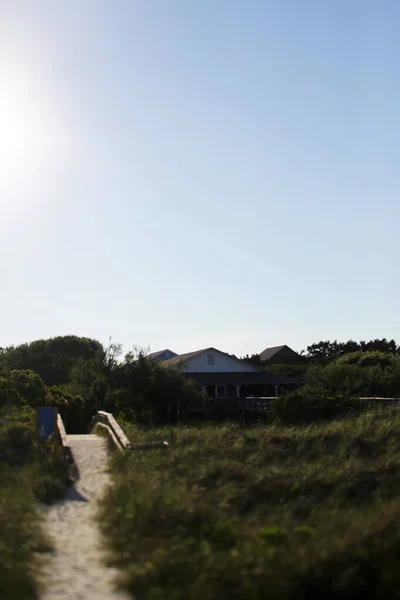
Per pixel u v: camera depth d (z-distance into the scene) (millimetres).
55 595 8117
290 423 27734
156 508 11719
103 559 9531
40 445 17828
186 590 8289
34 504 12633
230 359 54344
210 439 19469
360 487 15438
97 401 32156
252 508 13555
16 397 27547
